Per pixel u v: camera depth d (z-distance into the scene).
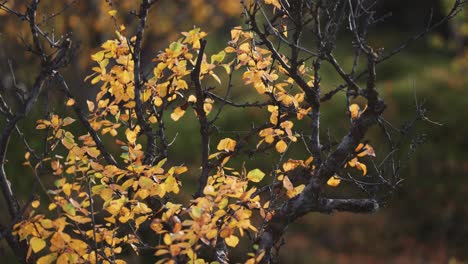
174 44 4.62
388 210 19.27
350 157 4.48
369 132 20.02
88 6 13.27
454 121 21.33
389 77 28.23
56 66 4.58
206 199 4.12
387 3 36.44
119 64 4.93
